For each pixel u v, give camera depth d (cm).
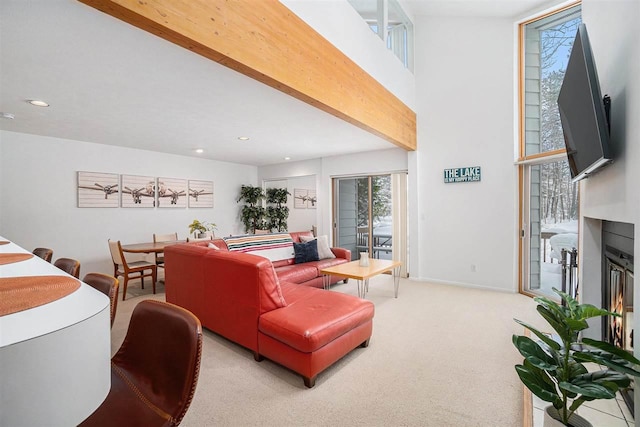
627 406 174
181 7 167
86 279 154
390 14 464
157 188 560
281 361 218
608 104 161
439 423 170
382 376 217
